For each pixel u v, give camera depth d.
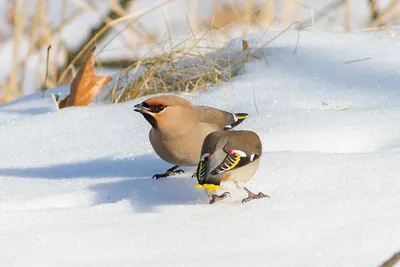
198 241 7.83
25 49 17.78
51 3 19.23
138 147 10.97
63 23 16.84
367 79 12.54
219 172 8.42
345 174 9.27
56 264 7.54
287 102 11.83
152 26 17.73
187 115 9.55
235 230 8.02
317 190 8.94
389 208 8.44
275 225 8.08
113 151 10.89
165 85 13.16
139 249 7.73
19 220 8.45
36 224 8.38
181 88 13.10
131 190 9.43
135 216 8.48
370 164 9.47
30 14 17.67
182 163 9.79
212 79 13.02
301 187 9.04
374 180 9.10
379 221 8.13
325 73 12.81
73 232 8.09
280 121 10.99
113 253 7.68
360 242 7.74
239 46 14.09
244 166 8.62
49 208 8.85
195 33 14.84
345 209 8.41
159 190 9.41
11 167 10.52
